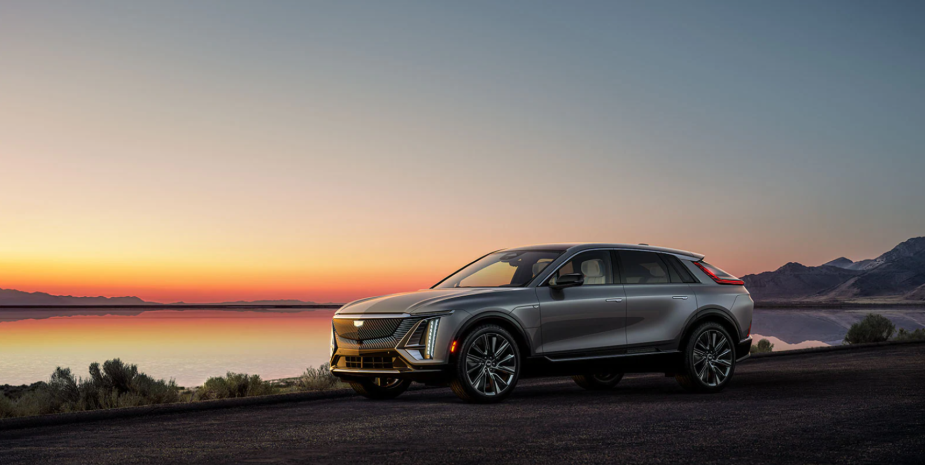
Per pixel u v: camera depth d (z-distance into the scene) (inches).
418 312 280.5
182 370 1291.8
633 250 334.6
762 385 347.9
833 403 267.4
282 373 1165.7
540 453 179.0
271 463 173.3
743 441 192.4
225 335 3238.2
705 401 285.9
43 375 1242.6
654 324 322.0
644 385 372.8
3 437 227.9
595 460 169.9
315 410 278.8
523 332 292.0
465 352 278.1
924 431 204.5
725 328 344.2
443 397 318.3
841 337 2113.7
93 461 181.9
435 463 169.0
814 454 174.6
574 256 319.0
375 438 205.6
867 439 193.2
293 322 6151.6
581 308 305.7
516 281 313.7
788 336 2208.4
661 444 189.5
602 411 256.1
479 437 203.5
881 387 319.9
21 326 5068.9
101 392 427.2
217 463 175.0
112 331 3951.8
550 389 358.9
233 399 304.8
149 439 215.8
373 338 289.3
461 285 327.3
